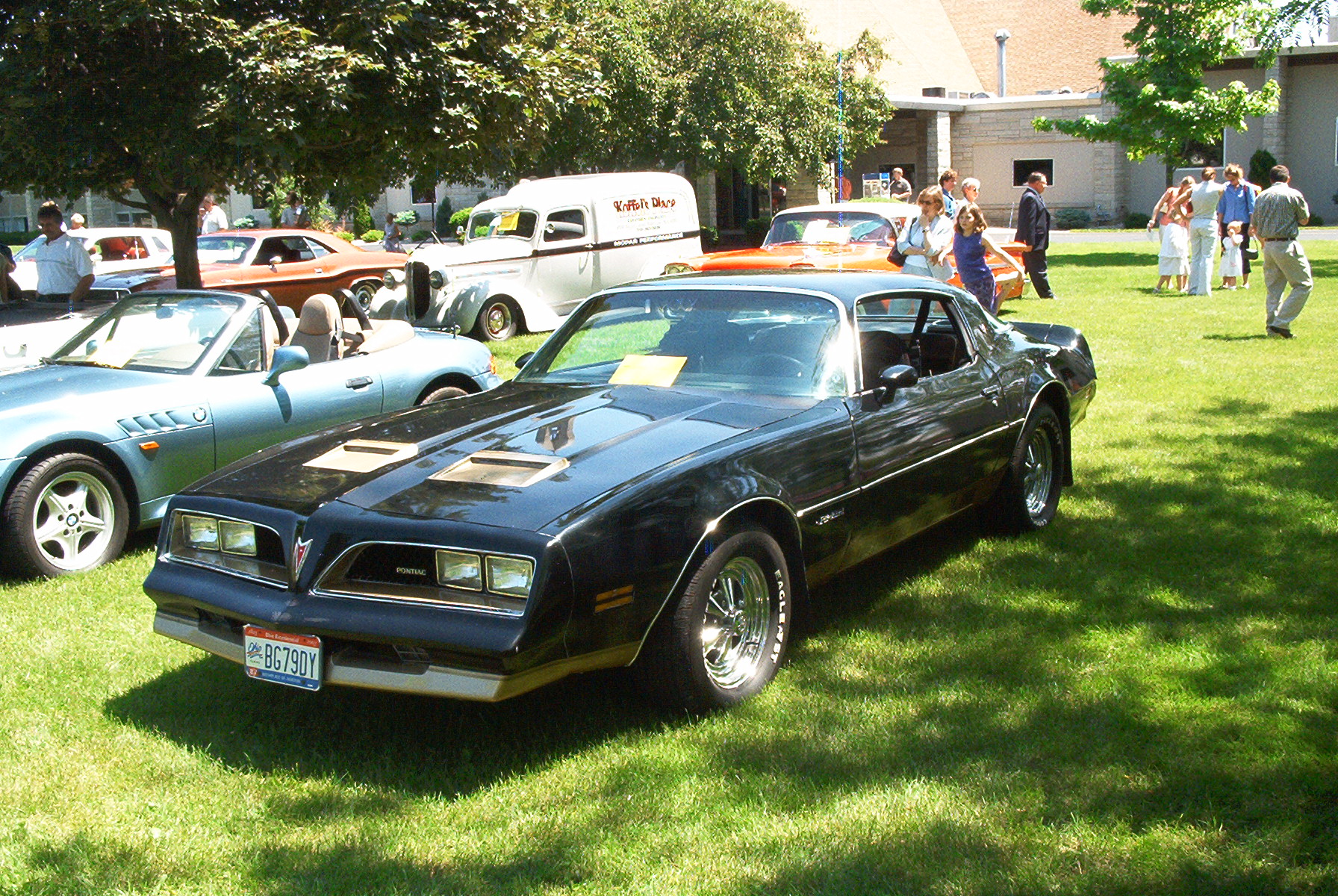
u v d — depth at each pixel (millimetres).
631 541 3590
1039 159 33969
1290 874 2908
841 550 4520
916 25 37000
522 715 4004
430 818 3314
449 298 13828
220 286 14812
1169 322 13141
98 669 4484
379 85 9680
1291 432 7777
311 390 6586
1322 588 4996
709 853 3076
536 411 4512
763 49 22750
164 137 9008
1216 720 3793
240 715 4062
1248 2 23891
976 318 5805
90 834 3236
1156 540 5758
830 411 4504
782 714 3926
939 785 3412
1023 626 4719
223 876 3033
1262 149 33375
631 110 22094
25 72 8836
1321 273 18281
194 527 4051
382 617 3498
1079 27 36875
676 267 13438
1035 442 6012
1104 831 3141
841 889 2891
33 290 14773
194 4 8695
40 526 5594
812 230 13984
